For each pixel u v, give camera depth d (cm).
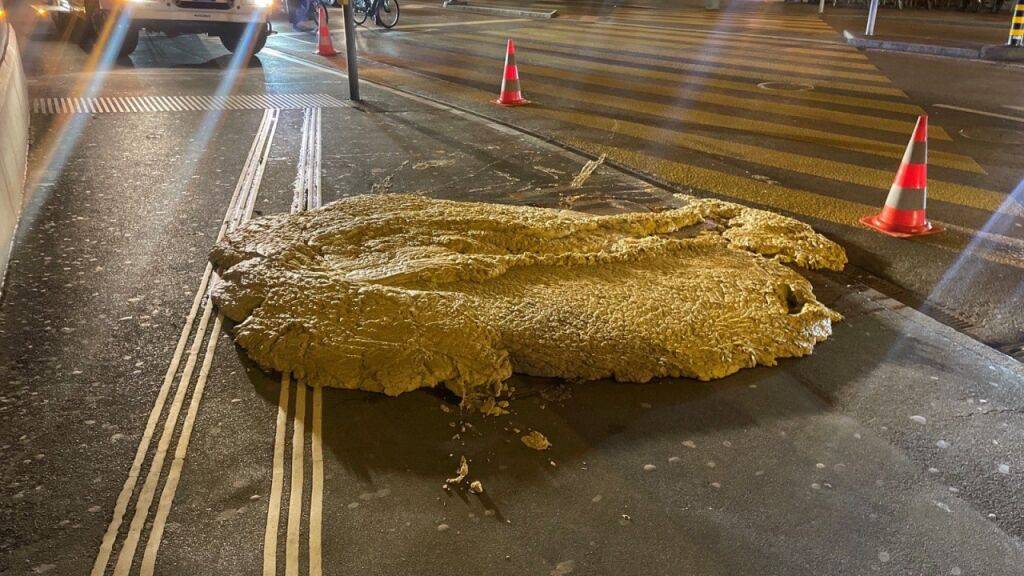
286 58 1291
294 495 260
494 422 302
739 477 275
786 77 1208
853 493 268
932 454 290
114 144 684
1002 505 264
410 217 470
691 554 239
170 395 313
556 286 395
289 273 388
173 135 726
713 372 336
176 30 1211
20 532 240
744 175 672
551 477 273
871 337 379
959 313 417
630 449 289
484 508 257
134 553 234
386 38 1636
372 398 314
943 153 756
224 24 1225
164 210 524
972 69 1302
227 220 509
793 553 240
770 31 1934
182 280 416
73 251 450
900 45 1559
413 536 244
